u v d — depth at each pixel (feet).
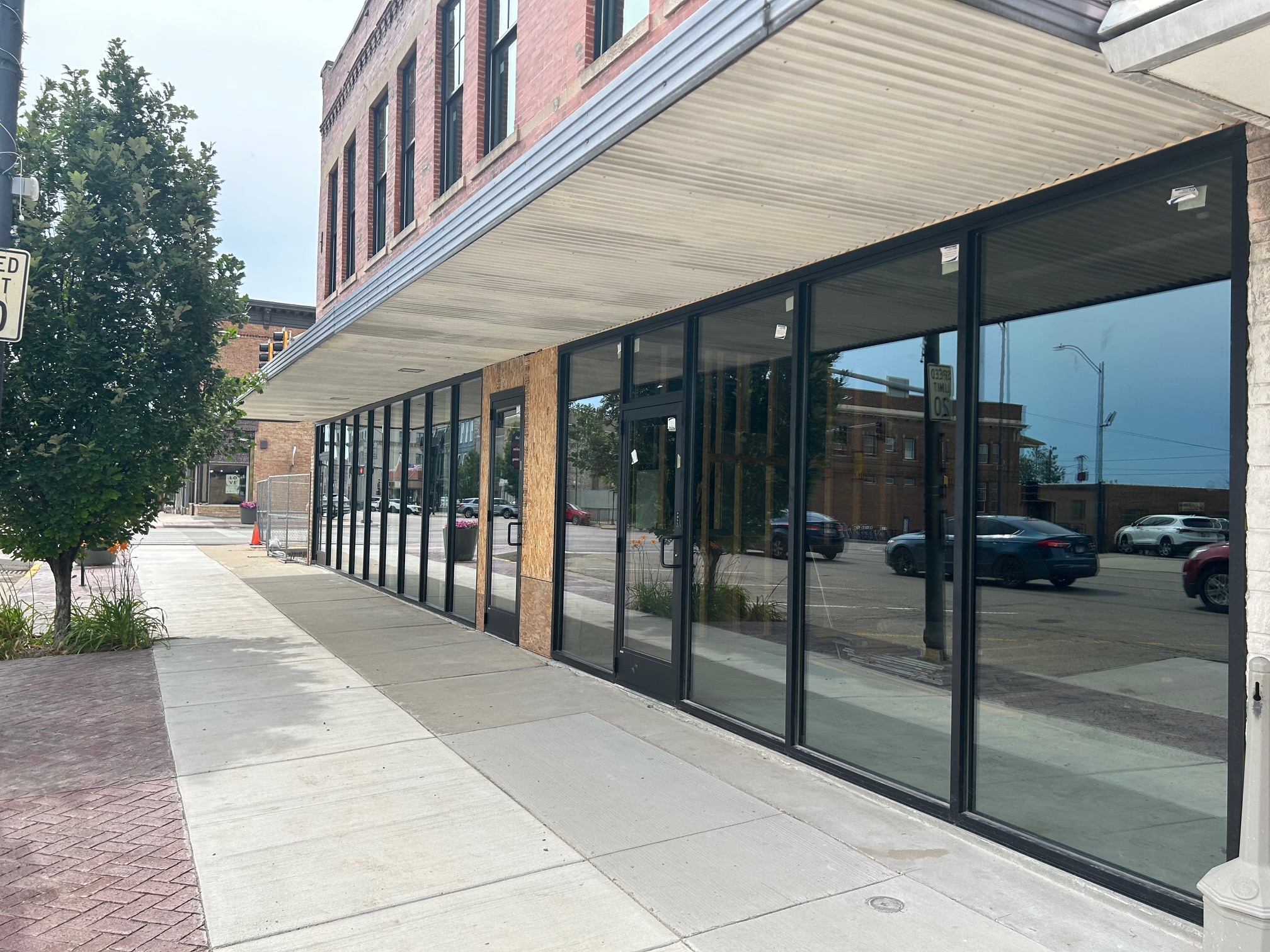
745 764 17.76
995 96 10.69
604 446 26.05
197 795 15.67
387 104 39.52
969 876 12.76
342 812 14.92
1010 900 12.05
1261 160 10.89
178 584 48.11
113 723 20.15
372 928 11.11
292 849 13.44
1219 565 11.45
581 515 27.09
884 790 15.84
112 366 28.19
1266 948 8.44
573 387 28.04
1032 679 13.79
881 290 16.92
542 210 15.19
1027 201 14.10
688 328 22.30
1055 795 13.33
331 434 57.72
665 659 22.53
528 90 25.22
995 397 14.64
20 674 25.13
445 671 26.02
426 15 34.12
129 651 28.66
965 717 14.62
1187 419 11.94
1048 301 13.85
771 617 19.06
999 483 14.47
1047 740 13.50
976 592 14.76
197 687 23.68
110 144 28.76
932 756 15.34
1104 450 12.92
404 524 42.83
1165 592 12.09
